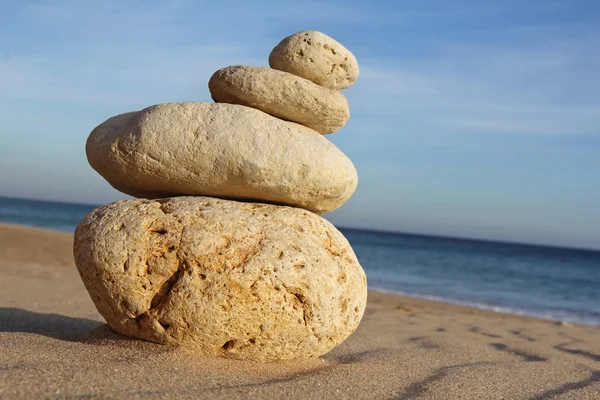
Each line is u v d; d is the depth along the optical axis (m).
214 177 0.40
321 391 0.35
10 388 0.30
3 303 0.56
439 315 0.82
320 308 0.38
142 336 0.38
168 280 0.38
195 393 0.32
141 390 0.32
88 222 0.40
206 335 0.37
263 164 0.39
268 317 0.37
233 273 0.37
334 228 0.41
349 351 0.49
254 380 0.35
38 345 0.37
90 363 0.35
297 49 0.42
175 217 0.38
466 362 0.48
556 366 0.49
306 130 0.42
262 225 0.38
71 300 0.62
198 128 0.40
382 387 0.37
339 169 0.40
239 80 0.41
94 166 0.42
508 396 0.39
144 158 0.40
